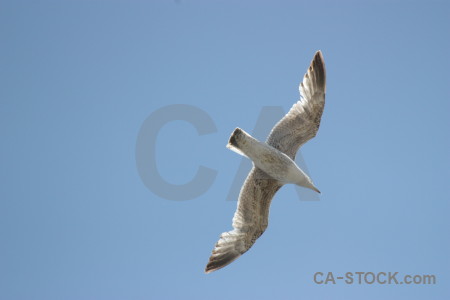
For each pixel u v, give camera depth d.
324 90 15.73
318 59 15.91
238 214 16.22
